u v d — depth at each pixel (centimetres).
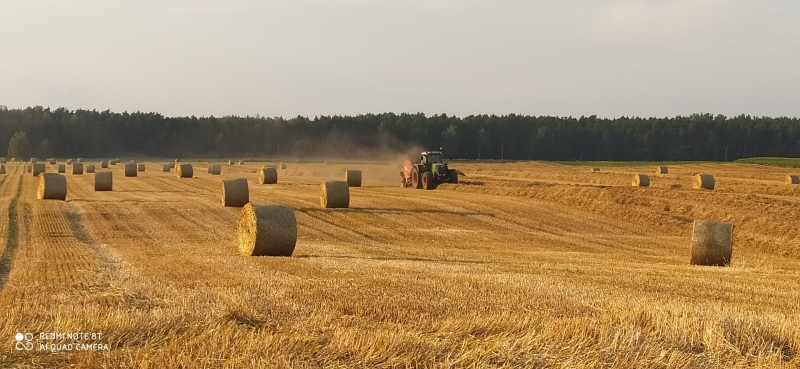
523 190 4028
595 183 5150
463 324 808
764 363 699
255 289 1120
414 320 892
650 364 686
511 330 786
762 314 970
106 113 14412
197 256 1770
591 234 2666
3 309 934
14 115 13625
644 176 4609
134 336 754
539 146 12875
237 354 680
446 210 3222
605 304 1031
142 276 1343
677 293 1211
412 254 1936
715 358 715
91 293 1134
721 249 1848
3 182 5125
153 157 13412
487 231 2666
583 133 12950
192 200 3447
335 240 2341
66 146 13412
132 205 3145
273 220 1817
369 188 4575
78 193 3925
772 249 2348
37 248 1912
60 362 674
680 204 3203
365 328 815
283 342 709
